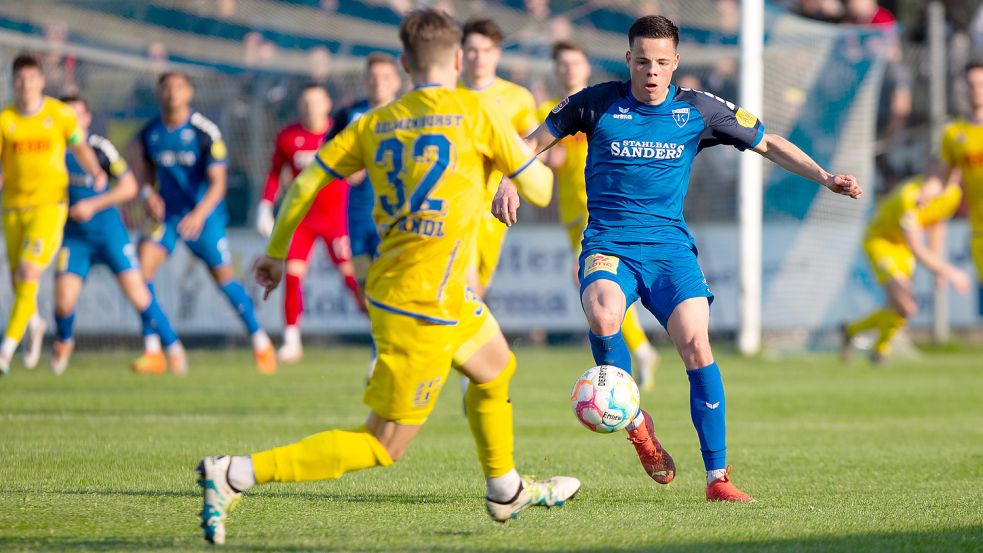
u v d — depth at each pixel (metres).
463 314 15.21
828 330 61.41
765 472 23.53
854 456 26.02
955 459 25.53
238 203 61.25
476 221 15.30
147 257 45.66
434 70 15.48
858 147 60.25
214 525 14.84
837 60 60.12
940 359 56.56
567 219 38.22
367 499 19.62
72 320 43.56
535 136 21.02
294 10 66.06
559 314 59.72
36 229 37.28
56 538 15.69
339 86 63.12
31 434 28.56
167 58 66.69
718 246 60.62
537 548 14.96
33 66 37.06
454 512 18.19
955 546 15.17
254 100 61.91
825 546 15.11
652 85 20.47
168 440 27.52
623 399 18.98
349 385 43.31
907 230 48.50
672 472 20.58
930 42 61.53
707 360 19.89
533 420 33.09
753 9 55.69
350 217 36.91
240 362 54.72
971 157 42.94
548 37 63.28
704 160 60.72
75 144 37.88
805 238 60.94
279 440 27.66
